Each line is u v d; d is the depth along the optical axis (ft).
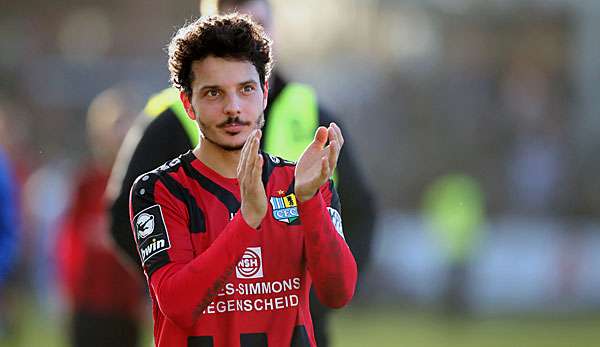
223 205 41.70
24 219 168.96
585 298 205.05
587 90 287.28
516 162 260.01
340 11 311.68
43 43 295.69
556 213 253.65
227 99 40.29
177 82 41.63
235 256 38.96
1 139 111.04
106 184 90.43
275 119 59.57
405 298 198.80
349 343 142.61
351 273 41.34
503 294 202.90
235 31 40.27
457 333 158.30
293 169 43.14
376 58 292.81
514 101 276.41
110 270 88.22
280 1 311.88
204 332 40.81
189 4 297.33
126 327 89.25
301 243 41.88
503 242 206.28
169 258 40.42
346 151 60.64
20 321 139.03
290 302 41.65
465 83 278.87
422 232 203.82
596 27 294.66
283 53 300.61
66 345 97.45
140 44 294.66
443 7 304.30
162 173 42.06
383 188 259.80
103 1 299.79
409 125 266.77
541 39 298.56
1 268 80.64
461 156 262.26
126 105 94.32
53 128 264.93
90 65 269.44
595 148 265.34
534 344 144.77
